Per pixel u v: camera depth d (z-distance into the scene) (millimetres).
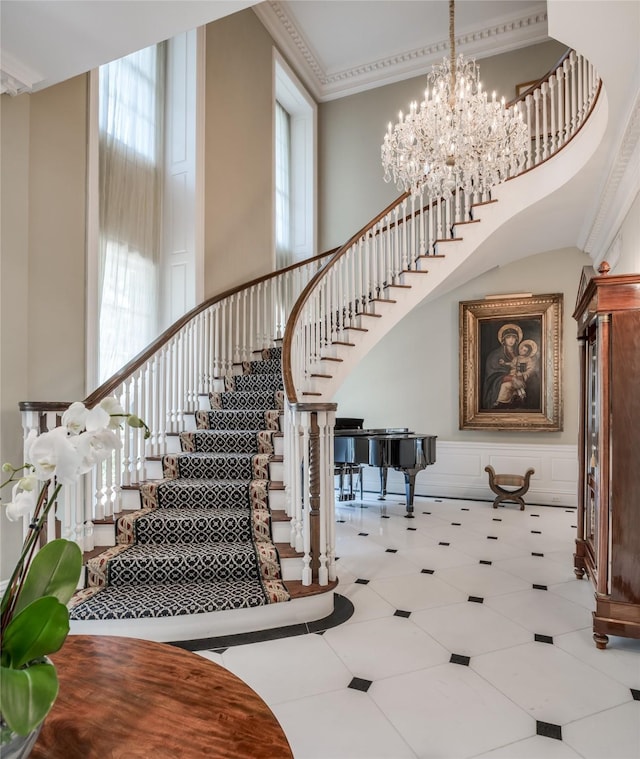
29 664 850
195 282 5156
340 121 8125
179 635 2619
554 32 2760
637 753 1803
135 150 4883
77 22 2436
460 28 7031
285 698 2125
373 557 4156
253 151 6410
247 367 5410
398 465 5582
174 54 5410
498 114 4207
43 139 3381
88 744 925
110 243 4469
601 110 3936
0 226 2895
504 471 6613
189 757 890
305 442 2959
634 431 2646
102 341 4312
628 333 2680
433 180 4547
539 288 6637
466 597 3277
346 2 6543
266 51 6793
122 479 3574
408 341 7234
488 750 1811
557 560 4082
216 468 3809
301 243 7902
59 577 934
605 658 2498
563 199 5051
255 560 3020
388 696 2145
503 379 6707
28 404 2793
